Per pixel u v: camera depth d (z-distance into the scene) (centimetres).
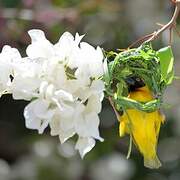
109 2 898
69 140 916
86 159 910
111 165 907
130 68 410
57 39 875
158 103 400
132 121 402
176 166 903
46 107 385
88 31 887
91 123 388
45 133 935
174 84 863
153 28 900
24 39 873
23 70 393
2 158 948
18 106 934
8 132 942
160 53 421
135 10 903
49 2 891
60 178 905
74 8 883
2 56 405
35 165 906
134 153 909
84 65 392
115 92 413
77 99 390
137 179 905
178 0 454
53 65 389
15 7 873
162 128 894
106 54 428
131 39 898
